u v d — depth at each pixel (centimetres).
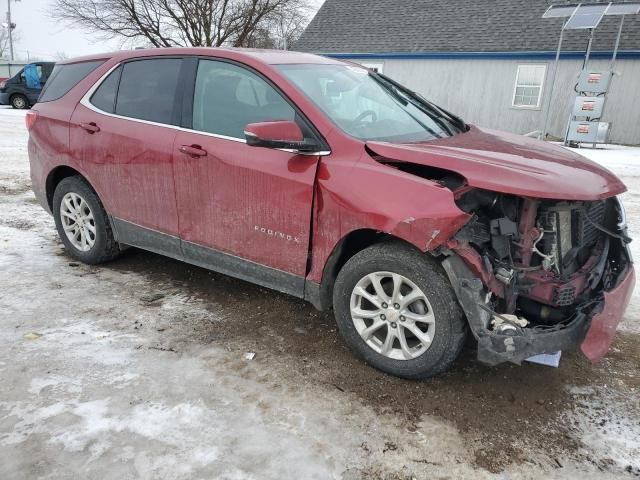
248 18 2584
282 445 238
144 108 384
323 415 260
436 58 1884
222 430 247
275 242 321
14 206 633
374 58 2016
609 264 315
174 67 375
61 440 237
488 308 256
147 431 244
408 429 253
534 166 278
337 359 312
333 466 227
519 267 274
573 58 1656
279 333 342
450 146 304
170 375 289
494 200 278
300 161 303
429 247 255
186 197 357
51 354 305
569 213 286
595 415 268
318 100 320
